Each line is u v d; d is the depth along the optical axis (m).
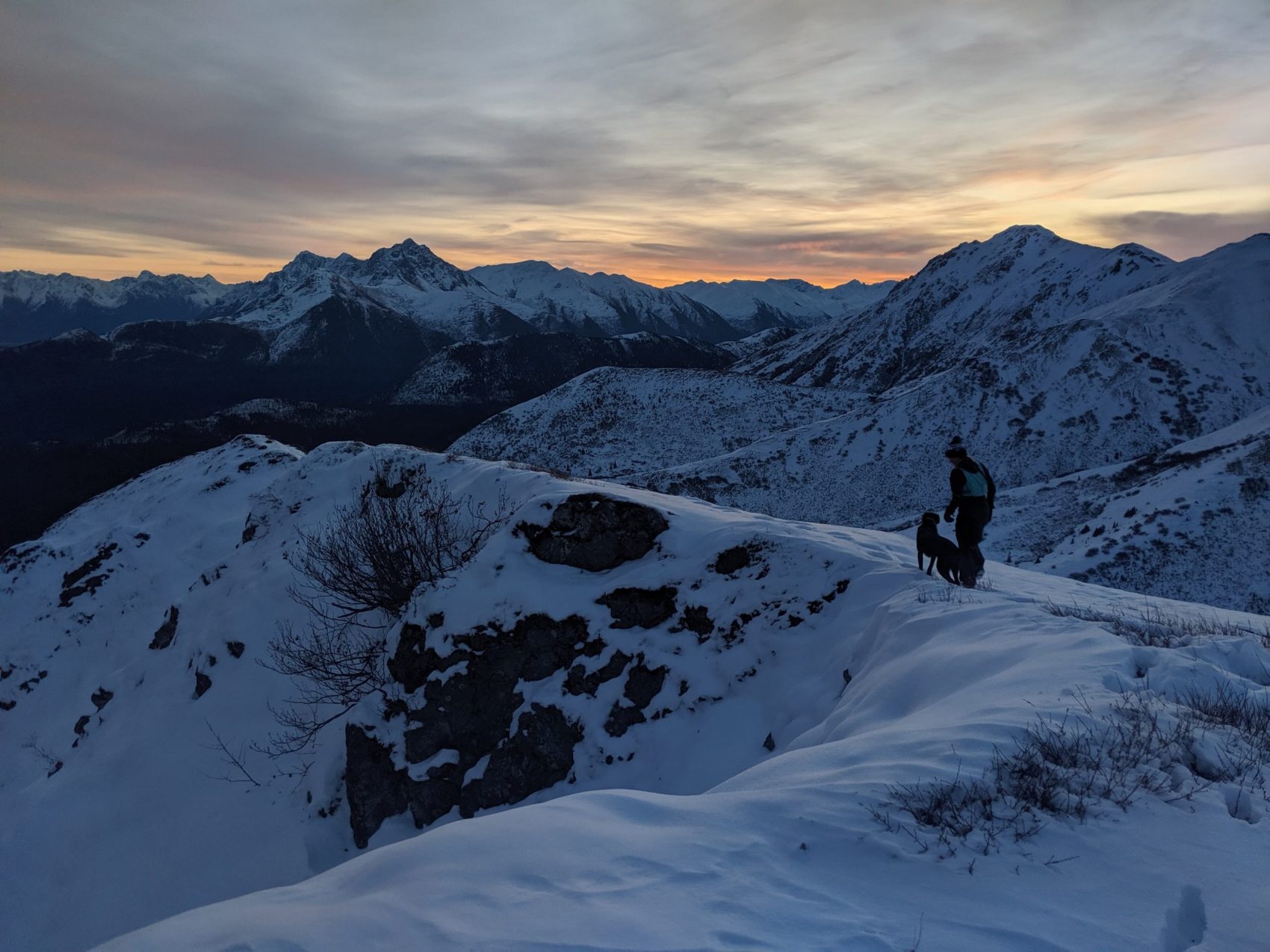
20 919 14.65
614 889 3.51
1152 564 30.80
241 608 19.09
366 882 4.04
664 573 12.71
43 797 17.86
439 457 20.97
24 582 42.06
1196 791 4.11
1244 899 3.17
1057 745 4.64
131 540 38.78
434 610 13.02
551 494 14.12
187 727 17.47
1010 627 7.61
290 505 23.05
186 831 14.86
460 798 11.78
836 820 4.09
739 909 3.30
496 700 12.12
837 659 10.00
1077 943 3.00
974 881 3.48
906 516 57.56
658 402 98.38
